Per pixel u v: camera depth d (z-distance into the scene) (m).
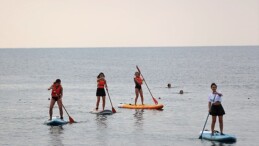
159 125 27.00
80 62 153.88
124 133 24.47
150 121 28.44
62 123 27.22
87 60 174.12
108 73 89.94
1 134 24.42
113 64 135.88
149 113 31.92
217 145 21.48
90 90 52.50
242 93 47.56
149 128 25.98
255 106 36.06
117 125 26.94
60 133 24.55
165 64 132.12
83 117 30.06
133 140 22.72
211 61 149.88
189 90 52.16
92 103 38.81
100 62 152.88
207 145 21.50
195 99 41.84
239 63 130.38
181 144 21.77
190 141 22.41
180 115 30.97
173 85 60.12
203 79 71.19
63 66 123.50
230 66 113.00
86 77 78.00
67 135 24.00
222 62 139.62
